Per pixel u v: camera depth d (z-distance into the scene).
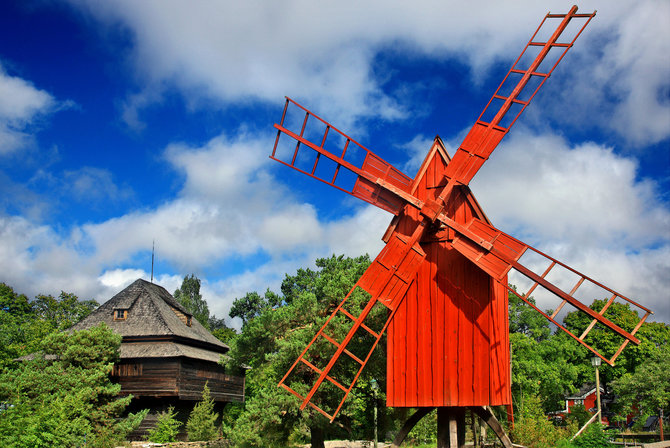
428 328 17.03
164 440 34.91
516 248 16.06
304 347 27.34
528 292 16.02
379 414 35.31
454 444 16.83
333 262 37.69
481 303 16.86
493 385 16.47
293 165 18.78
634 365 57.41
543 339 52.59
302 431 32.91
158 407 40.06
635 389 43.25
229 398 47.59
